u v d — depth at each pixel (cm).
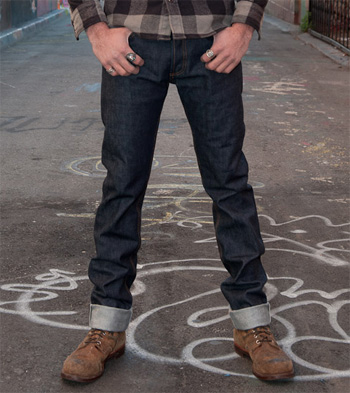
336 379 209
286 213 374
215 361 219
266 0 202
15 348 226
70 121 608
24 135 553
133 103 199
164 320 247
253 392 202
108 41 194
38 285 277
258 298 213
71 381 207
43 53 1120
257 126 600
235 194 208
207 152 207
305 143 542
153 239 330
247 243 210
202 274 290
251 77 882
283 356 206
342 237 339
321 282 284
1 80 837
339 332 240
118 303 212
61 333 237
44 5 1970
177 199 395
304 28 1514
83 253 314
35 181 429
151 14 194
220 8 197
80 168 461
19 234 336
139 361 218
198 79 199
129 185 205
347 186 429
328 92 788
